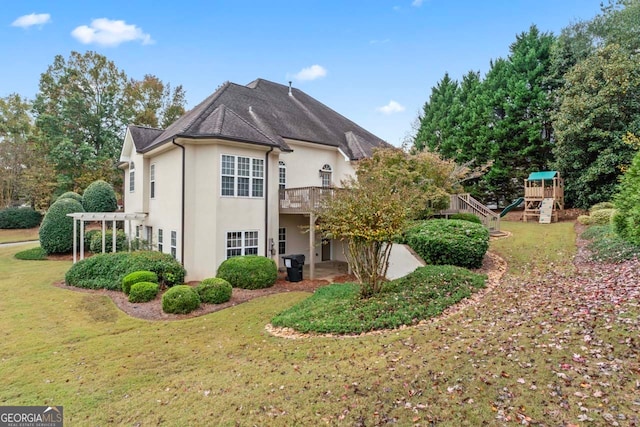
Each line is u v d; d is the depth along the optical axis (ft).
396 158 50.88
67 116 103.30
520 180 89.66
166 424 14.38
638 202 32.14
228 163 44.86
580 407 11.71
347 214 28.76
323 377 16.99
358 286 35.86
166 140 44.50
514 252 42.73
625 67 63.26
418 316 24.54
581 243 44.45
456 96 116.88
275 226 49.37
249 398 15.71
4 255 68.08
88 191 80.12
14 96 121.08
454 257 36.40
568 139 70.64
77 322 29.71
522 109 87.15
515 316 21.13
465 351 17.30
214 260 43.75
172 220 46.80
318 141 61.67
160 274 40.78
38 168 103.55
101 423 14.89
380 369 16.93
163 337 25.85
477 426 11.62
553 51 84.69
